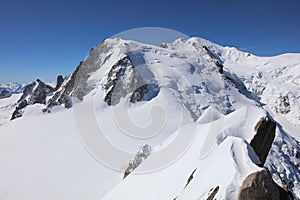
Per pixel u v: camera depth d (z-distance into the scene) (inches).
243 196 229.6
